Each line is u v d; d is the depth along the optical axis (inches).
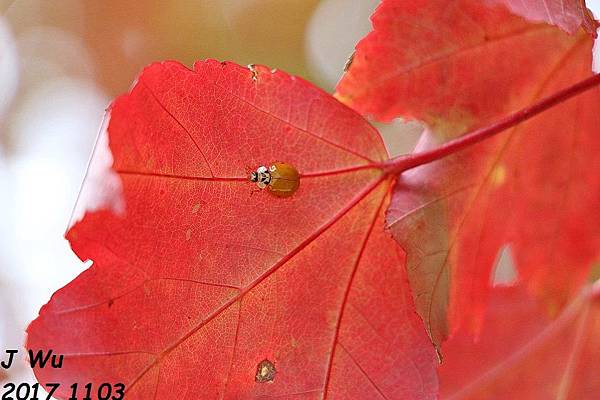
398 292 11.5
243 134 11.3
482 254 12.4
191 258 11.2
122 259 11.1
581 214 12.8
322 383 11.5
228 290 11.3
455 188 12.0
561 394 13.6
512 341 13.6
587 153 12.6
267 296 11.4
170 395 11.2
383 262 11.5
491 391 13.6
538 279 13.0
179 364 11.2
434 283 11.6
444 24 11.8
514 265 12.9
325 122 11.4
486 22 11.9
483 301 12.4
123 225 11.0
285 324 11.4
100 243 11.0
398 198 11.6
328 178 11.5
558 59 12.2
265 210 11.4
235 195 11.3
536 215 12.7
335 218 11.5
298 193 11.4
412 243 11.5
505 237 12.6
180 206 11.1
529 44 12.1
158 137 11.0
